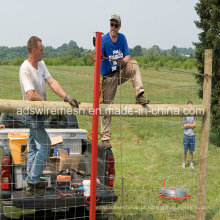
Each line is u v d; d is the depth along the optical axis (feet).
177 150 35.24
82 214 16.30
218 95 38.81
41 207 14.15
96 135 13.21
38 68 13.28
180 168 28.53
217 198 21.01
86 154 18.79
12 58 273.95
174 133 42.75
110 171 16.19
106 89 16.47
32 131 13.35
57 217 15.97
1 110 12.35
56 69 157.79
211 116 39.52
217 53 38.34
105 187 16.15
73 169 16.83
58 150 16.53
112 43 16.01
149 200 20.33
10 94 70.44
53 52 402.52
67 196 14.52
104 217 16.47
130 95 65.51
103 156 16.61
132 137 41.42
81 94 68.13
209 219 17.89
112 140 40.32
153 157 32.30
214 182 24.53
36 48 12.87
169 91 70.54
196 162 30.68
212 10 38.22
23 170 15.15
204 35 39.50
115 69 16.15
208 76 15.65
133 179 24.89
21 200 13.94
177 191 19.95
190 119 28.37
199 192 16.21
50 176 15.93
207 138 15.97
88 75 130.31
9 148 15.67
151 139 40.24
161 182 24.04
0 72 115.44
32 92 12.70
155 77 119.65
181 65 217.97
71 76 117.60
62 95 13.10
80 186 15.71
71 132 18.40
